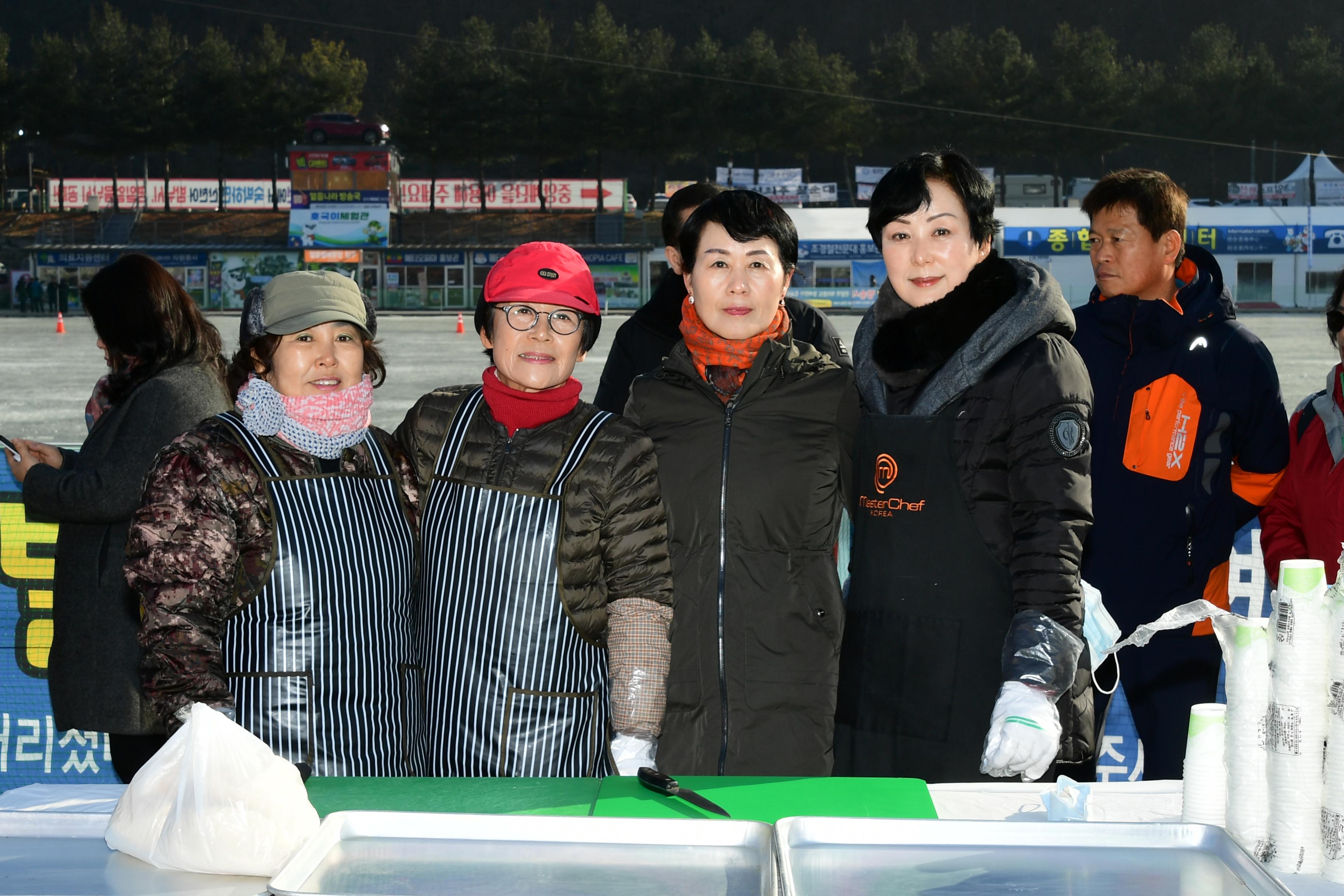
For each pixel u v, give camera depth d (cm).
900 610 207
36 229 5906
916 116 6975
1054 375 195
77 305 4719
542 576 193
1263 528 268
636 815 155
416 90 6369
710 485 218
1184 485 266
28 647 312
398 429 213
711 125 6669
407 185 6338
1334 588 141
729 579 217
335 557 185
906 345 208
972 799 167
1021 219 4353
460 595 194
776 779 174
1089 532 264
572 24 9762
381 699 188
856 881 129
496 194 6303
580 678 197
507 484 195
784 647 216
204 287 4947
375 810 153
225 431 185
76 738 314
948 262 206
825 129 6750
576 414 202
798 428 220
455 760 193
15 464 262
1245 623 145
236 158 9350
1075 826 141
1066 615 184
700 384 222
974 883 129
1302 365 2058
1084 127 6856
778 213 219
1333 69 7019
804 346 230
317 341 190
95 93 6444
